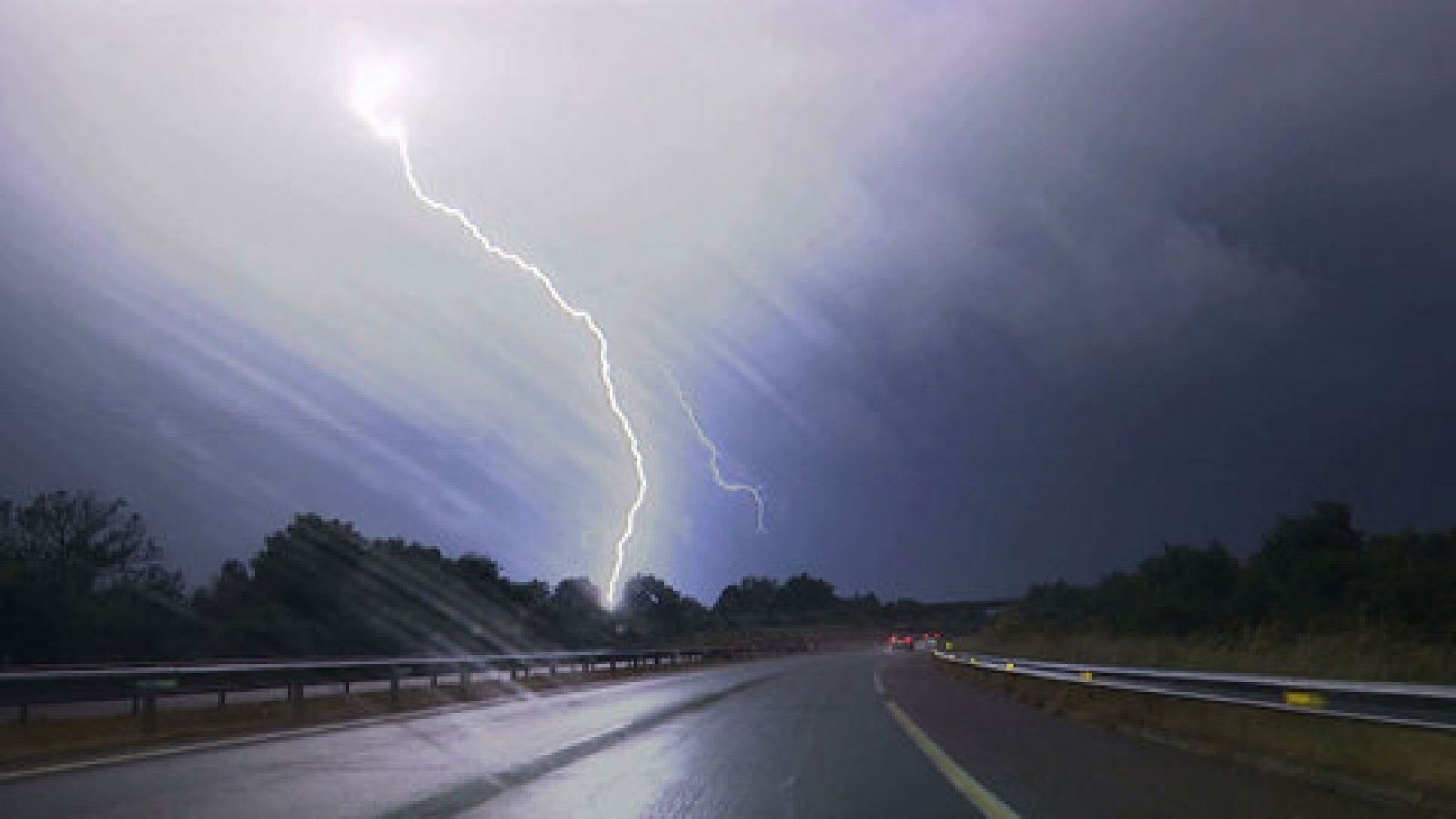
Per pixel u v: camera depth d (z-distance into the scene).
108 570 48.41
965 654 49.59
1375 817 11.85
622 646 79.38
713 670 58.97
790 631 154.38
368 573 58.91
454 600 63.34
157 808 12.08
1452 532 34.50
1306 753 15.46
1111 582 62.38
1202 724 19.11
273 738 20.17
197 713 24.05
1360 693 12.79
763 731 22.28
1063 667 27.95
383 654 55.91
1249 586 40.94
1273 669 21.95
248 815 11.70
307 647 50.56
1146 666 27.59
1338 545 44.06
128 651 41.59
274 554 57.25
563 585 85.25
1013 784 14.57
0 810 11.88
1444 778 12.68
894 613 192.62
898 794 13.64
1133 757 17.56
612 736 21.06
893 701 32.06
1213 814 12.19
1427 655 19.42
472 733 21.50
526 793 13.63
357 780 14.53
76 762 16.12
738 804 12.85
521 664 40.47
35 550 46.53
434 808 12.35
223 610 50.34
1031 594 83.75
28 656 38.09
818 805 12.83
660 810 12.44
